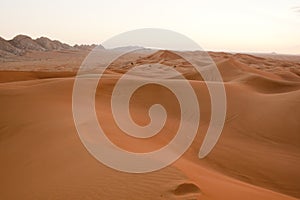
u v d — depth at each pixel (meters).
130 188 5.49
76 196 5.34
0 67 69.94
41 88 16.77
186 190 5.43
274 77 37.91
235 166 11.61
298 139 15.52
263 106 19.45
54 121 10.25
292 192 10.05
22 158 7.50
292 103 19.09
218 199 5.36
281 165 12.20
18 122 10.37
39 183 6.10
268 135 16.03
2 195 5.94
